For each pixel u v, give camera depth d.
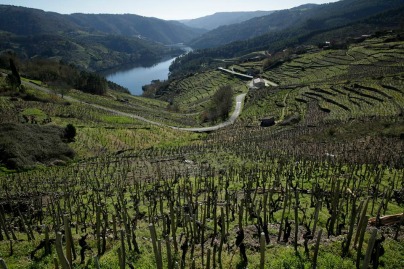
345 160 35.50
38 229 21.67
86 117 80.25
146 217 23.72
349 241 15.54
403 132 45.03
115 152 54.72
